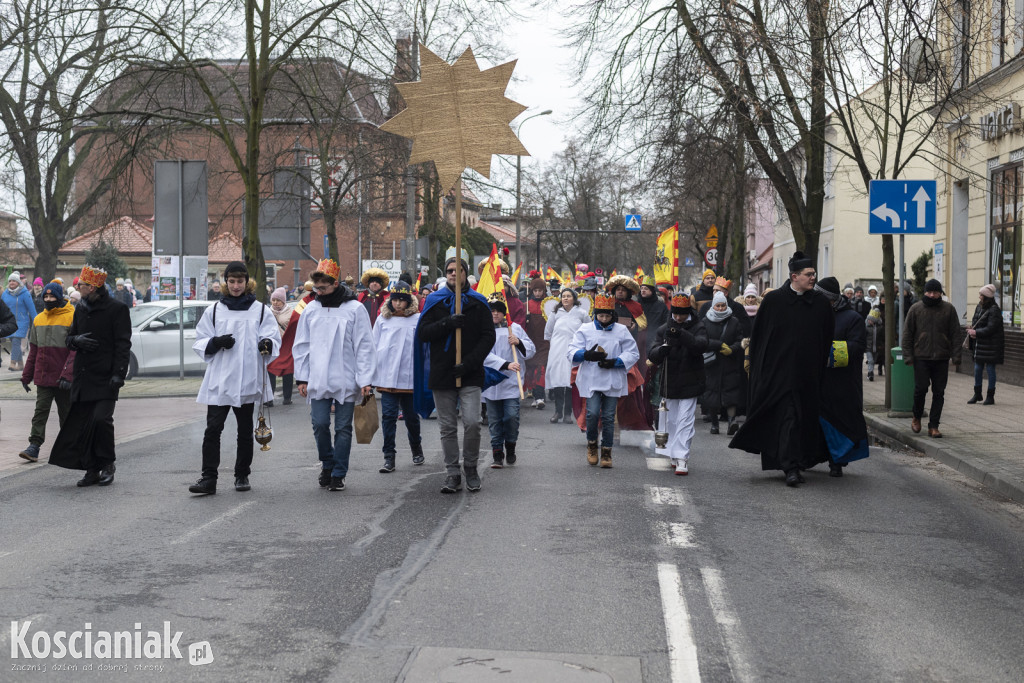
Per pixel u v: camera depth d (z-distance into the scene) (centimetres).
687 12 1939
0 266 4831
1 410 1728
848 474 1099
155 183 2130
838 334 1055
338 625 554
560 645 523
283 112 2512
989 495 988
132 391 1995
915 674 492
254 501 913
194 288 3966
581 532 785
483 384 962
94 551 720
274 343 968
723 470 1109
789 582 651
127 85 2339
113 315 993
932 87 1402
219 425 956
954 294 2580
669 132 2075
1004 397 1922
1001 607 607
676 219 4225
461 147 1014
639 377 1236
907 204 1543
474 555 709
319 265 989
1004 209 2266
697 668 492
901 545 763
